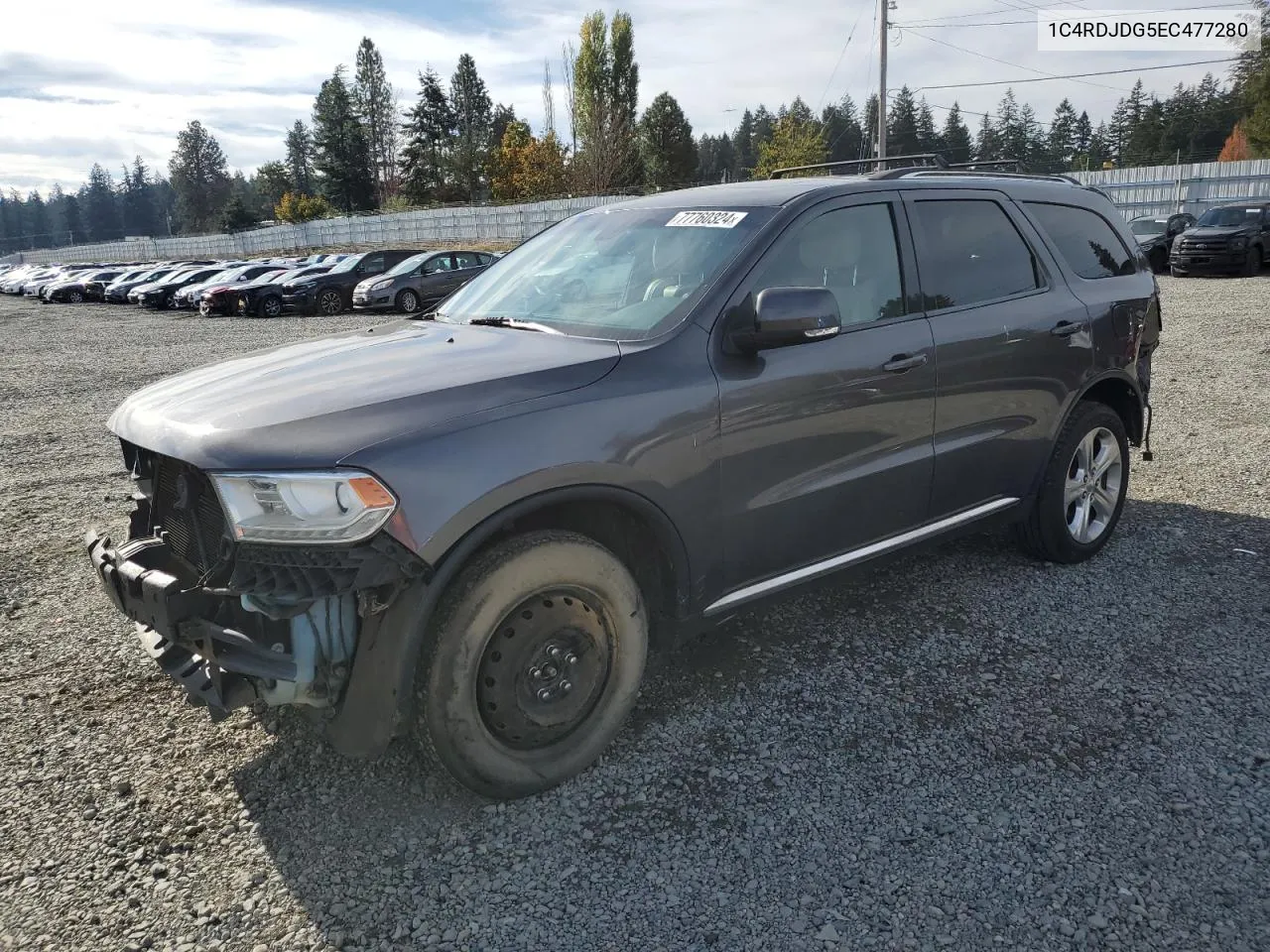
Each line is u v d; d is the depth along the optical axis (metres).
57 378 12.48
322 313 23.55
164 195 195.38
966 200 4.00
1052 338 4.14
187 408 2.74
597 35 58.31
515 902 2.39
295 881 2.49
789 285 3.26
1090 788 2.79
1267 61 51.44
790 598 3.43
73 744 3.16
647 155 74.06
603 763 2.99
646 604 3.17
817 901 2.37
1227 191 29.62
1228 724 3.11
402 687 2.50
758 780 2.88
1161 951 2.17
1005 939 2.22
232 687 2.56
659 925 2.31
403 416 2.53
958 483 3.87
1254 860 2.47
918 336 3.59
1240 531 4.87
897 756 2.99
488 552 2.59
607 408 2.75
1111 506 4.64
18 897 2.43
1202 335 11.48
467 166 75.19
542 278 3.72
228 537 2.45
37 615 4.25
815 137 56.38
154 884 2.48
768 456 3.14
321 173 95.25
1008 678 3.46
